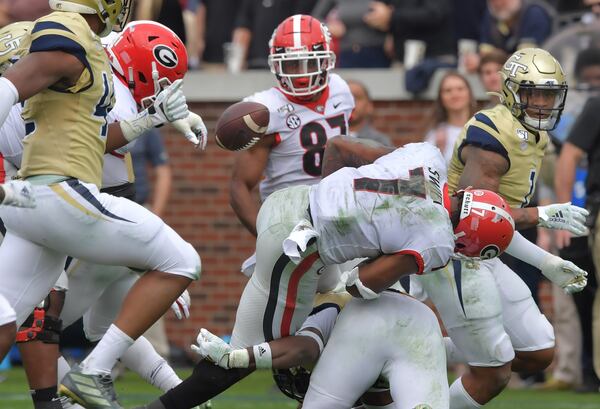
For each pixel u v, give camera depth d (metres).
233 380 15.56
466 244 15.62
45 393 17.28
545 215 16.95
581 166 25.61
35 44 14.93
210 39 34.44
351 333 15.42
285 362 15.51
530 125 17.48
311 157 18.83
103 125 15.70
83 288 18.06
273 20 33.16
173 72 17.30
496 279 18.05
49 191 15.20
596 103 24.03
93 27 15.86
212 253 32.69
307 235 14.76
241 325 15.86
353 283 15.18
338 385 15.41
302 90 18.56
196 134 17.52
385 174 15.15
